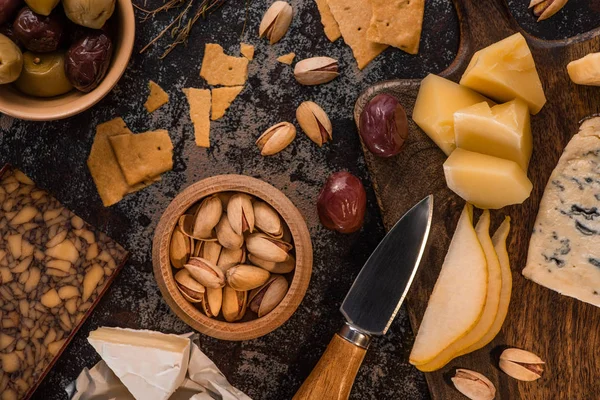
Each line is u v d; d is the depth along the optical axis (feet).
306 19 1.39
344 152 1.39
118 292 1.41
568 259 1.31
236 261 1.34
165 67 1.40
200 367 1.38
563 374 1.35
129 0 1.27
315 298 1.40
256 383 1.40
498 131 1.26
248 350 1.41
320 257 1.40
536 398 1.35
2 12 1.24
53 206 1.40
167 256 1.31
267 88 1.39
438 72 1.38
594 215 1.30
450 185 1.30
